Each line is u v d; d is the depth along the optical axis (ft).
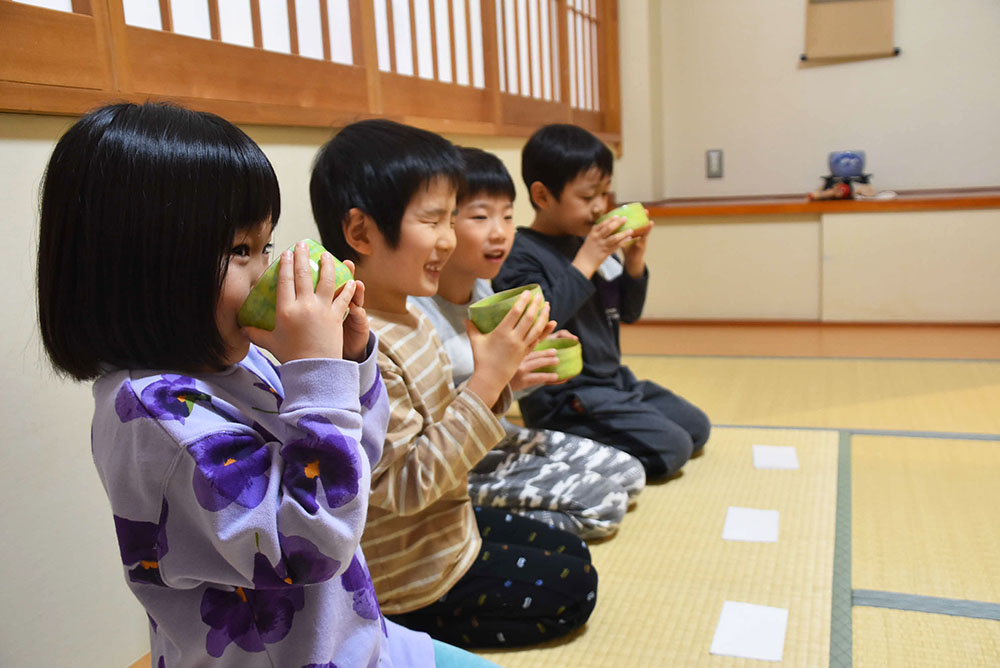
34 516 3.97
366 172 4.13
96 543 4.33
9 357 3.82
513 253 6.87
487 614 4.52
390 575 4.24
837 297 12.98
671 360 11.13
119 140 2.32
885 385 9.42
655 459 6.86
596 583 4.66
